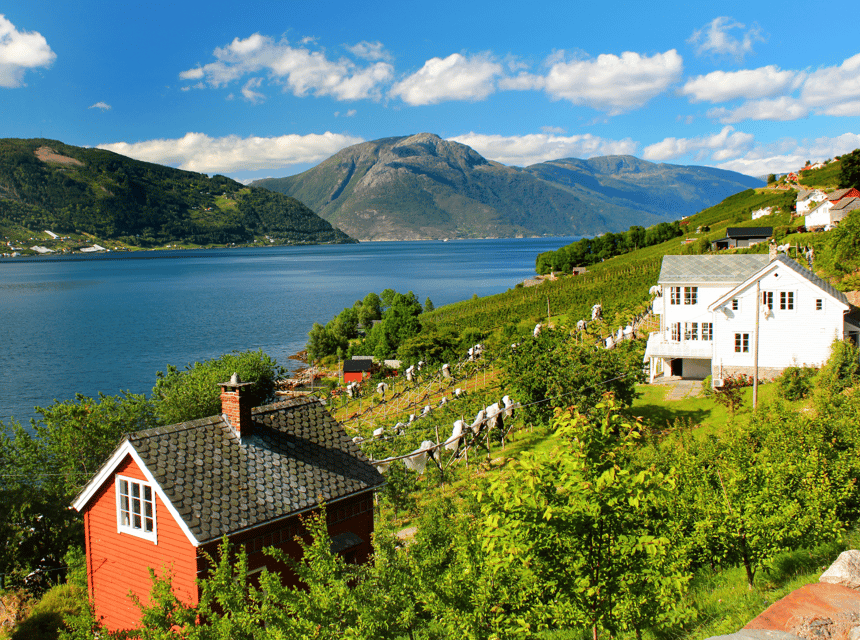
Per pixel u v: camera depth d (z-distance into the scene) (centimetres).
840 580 1455
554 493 1250
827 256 7556
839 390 3975
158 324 15900
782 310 5059
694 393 5125
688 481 2166
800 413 2491
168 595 1562
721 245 13162
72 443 3991
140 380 10000
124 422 4388
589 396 4250
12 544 3084
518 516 1245
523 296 13900
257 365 6278
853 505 2148
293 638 1393
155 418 4844
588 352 4497
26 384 9738
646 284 11031
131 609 2333
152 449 2244
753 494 1861
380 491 3447
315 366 11038
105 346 12912
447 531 1844
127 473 2302
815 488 1923
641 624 1319
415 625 1609
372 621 1426
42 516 3325
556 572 1270
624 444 1319
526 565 1266
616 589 1262
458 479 3934
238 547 2198
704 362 5741
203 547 2117
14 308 19525
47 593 2906
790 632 1246
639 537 1241
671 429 3681
